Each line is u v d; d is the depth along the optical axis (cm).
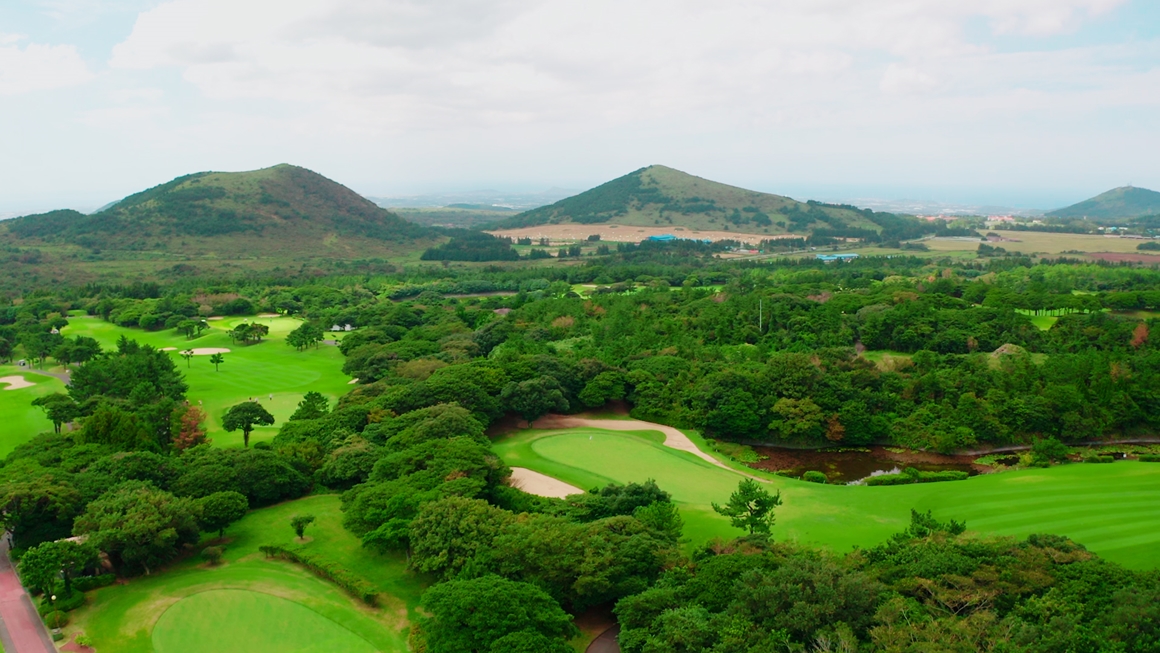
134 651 5559
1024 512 7738
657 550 6116
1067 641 4316
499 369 12500
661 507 6844
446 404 10481
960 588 5103
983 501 8156
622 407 13025
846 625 4638
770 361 12838
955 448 10925
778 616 4806
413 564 6550
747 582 5219
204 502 7525
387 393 11531
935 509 7962
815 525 7556
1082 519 7462
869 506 8175
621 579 5881
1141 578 5044
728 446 11250
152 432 10138
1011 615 4691
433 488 7444
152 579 6744
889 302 18200
